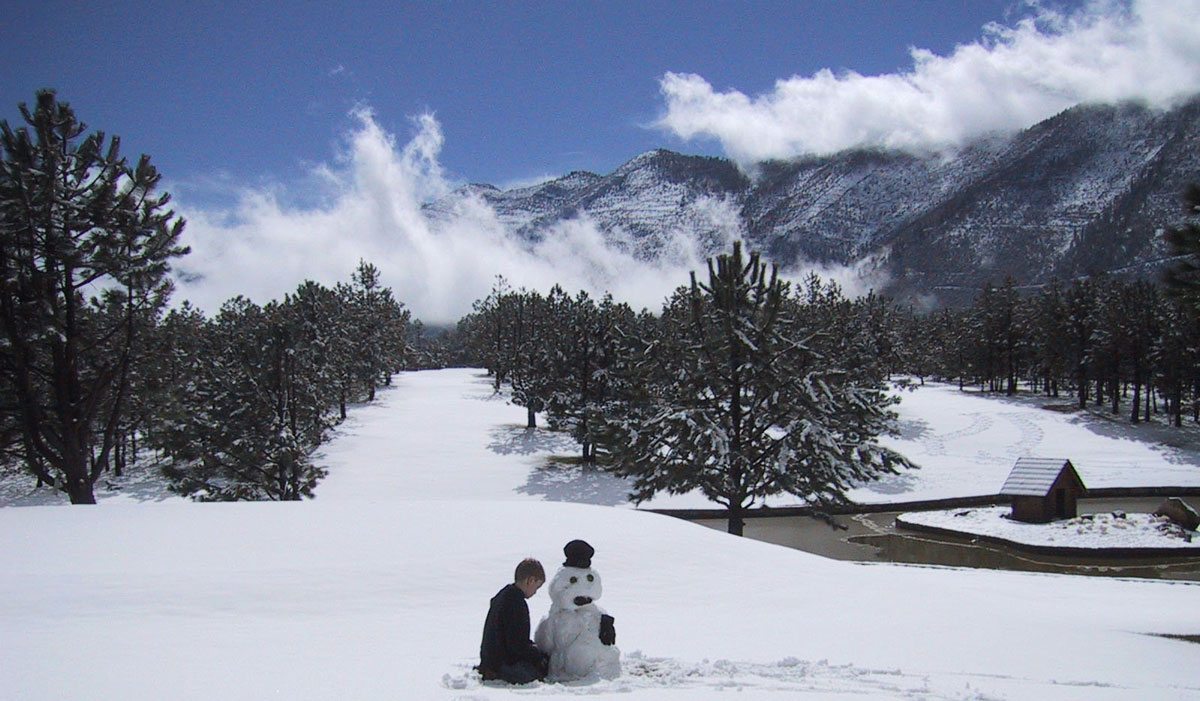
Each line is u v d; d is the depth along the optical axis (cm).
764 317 3103
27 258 2672
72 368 2853
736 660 865
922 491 4553
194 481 3553
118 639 907
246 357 3822
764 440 3128
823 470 2844
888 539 3641
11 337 2644
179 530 1669
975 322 9912
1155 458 5538
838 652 956
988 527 3691
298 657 804
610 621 711
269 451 3534
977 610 1382
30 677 673
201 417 3681
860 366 5603
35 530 1655
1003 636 1122
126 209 2794
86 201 2719
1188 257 1459
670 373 3228
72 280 2803
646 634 1064
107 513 1841
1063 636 1141
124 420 4494
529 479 4588
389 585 1323
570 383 4969
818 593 1445
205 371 4394
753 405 3119
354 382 7294
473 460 5000
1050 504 3734
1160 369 6612
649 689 643
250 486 3644
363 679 670
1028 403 7750
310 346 4450
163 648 845
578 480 4575
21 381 2722
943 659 920
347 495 4212
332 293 7138
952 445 5834
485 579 1385
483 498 4256
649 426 3056
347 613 1158
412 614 1158
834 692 659
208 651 830
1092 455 5575
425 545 1591
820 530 3847
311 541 1599
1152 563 3166
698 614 1252
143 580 1290
